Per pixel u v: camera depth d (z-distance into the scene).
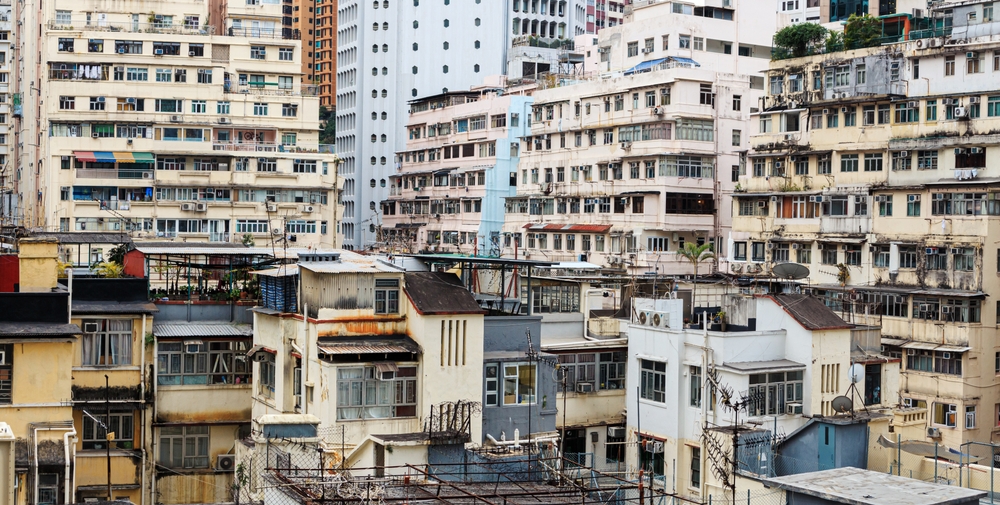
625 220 86.06
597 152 90.56
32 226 104.88
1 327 31.17
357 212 127.94
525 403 39.34
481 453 33.16
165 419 40.44
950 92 65.38
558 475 30.03
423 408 37.03
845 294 64.56
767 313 42.06
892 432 40.03
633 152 86.50
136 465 38.97
